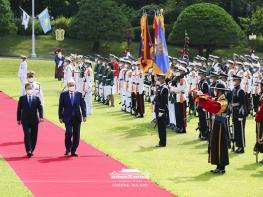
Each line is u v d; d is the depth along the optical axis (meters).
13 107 49.47
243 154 31.72
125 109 48.50
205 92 38.00
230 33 106.06
